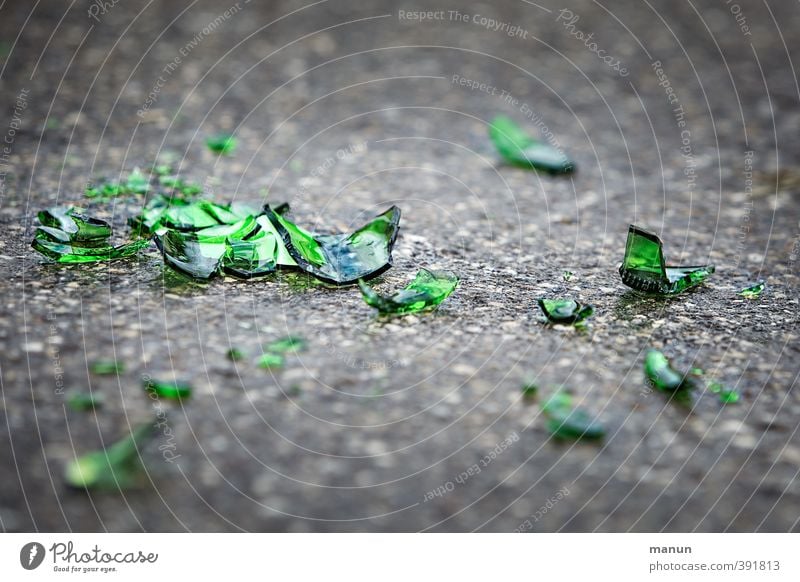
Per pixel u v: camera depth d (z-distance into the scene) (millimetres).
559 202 1380
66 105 1465
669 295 1263
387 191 1379
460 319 1229
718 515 1139
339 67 1575
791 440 1167
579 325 1229
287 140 1443
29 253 1264
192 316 1218
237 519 1130
